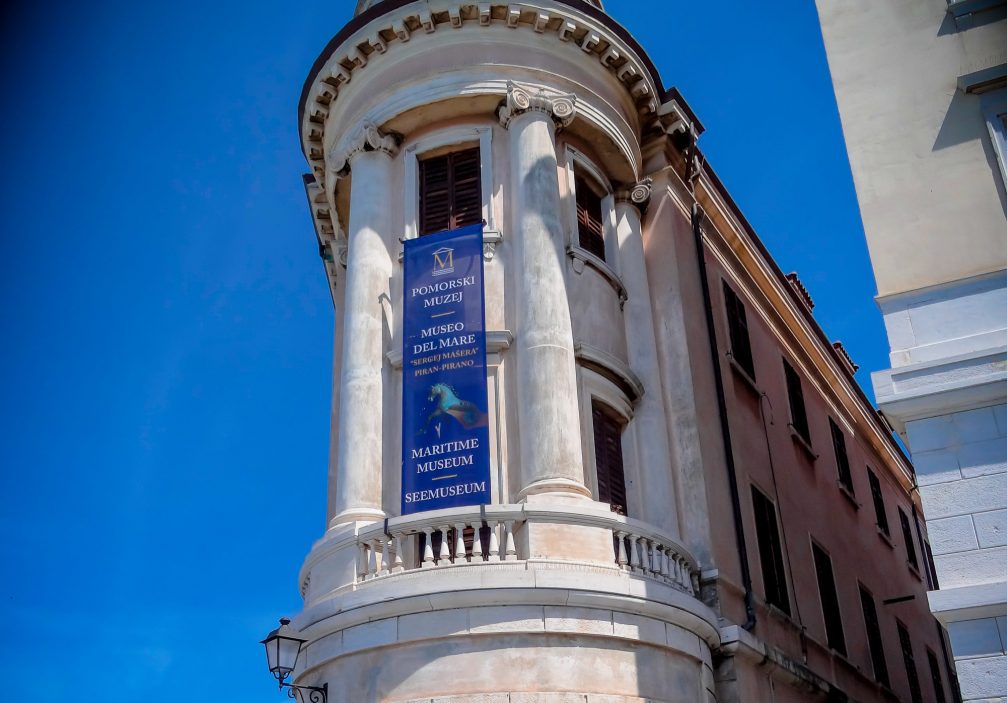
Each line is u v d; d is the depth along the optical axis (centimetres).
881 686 2294
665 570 1423
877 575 2598
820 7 1377
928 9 1317
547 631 1270
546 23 1708
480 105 1697
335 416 1903
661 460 1661
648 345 1752
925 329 1187
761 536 1845
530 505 1340
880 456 3077
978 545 1094
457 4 1683
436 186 1712
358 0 1934
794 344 2498
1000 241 1192
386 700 1270
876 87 1307
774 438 2114
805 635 1889
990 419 1134
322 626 1352
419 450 1452
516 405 1505
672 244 1866
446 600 1277
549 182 1616
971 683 1054
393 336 1606
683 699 1352
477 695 1240
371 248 1645
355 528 1403
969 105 1256
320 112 1827
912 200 1242
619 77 1816
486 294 1578
